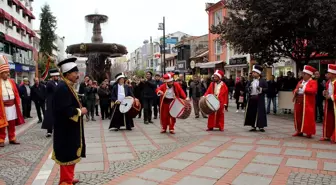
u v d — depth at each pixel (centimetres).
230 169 615
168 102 1027
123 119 1108
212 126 1071
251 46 1484
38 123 1342
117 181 554
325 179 548
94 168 635
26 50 4703
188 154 739
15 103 904
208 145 833
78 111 477
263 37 1391
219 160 681
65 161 478
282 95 1504
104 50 1811
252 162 661
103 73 1895
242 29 1437
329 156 704
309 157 696
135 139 940
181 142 884
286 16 1302
